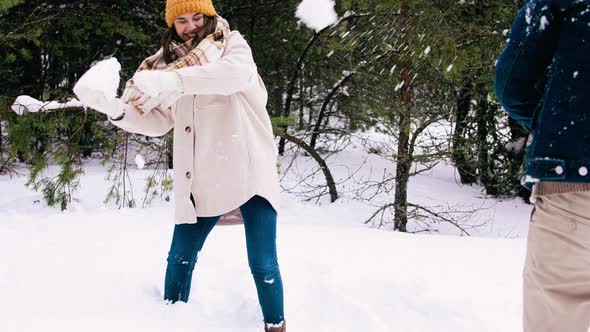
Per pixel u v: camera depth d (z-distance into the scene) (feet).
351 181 36.78
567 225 5.43
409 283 10.11
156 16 32.55
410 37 21.02
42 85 36.27
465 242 14.56
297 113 43.42
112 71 6.74
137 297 8.70
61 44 32.01
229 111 7.80
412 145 26.17
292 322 8.39
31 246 11.78
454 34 21.30
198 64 7.31
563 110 5.30
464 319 8.65
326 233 15.30
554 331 5.77
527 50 5.51
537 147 5.46
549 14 5.36
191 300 8.76
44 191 22.04
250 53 7.57
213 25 7.79
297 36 36.73
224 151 7.73
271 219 7.87
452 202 34.91
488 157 35.81
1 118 20.67
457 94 27.81
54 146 21.61
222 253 11.80
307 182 36.27
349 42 23.43
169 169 29.78
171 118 8.33
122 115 7.54
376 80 26.99
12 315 7.75
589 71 5.18
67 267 10.15
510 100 5.81
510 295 9.81
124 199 23.36
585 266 5.42
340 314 8.60
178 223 8.05
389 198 33.88
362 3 22.71
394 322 8.52
